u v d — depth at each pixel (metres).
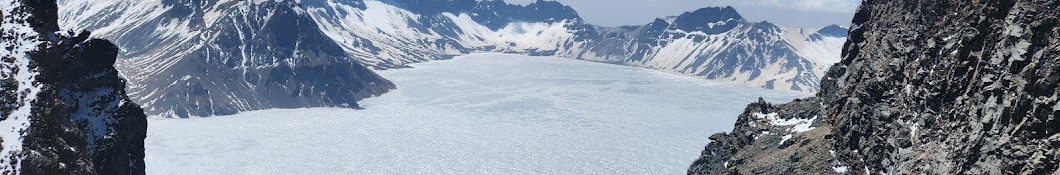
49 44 126.50
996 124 86.88
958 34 107.12
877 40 131.50
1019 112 84.25
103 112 130.50
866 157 114.75
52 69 125.44
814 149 131.50
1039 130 82.06
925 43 115.94
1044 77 82.62
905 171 99.69
